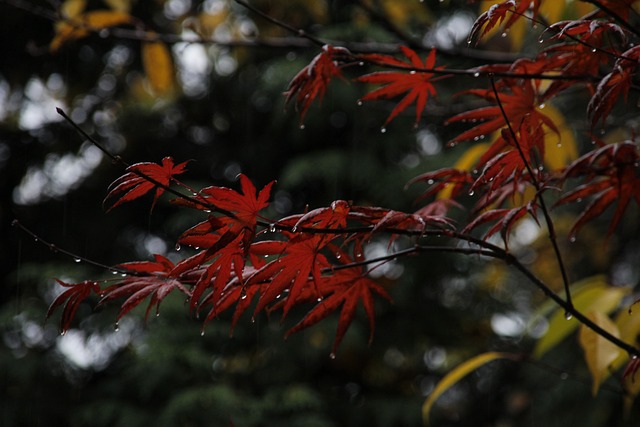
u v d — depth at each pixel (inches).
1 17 290.0
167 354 299.3
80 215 333.4
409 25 179.9
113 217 334.0
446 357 342.6
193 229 56.2
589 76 68.4
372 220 62.4
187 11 222.5
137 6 232.4
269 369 319.9
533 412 301.0
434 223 70.1
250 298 63.6
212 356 306.3
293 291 60.9
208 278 57.7
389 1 132.8
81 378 325.4
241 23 206.5
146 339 304.3
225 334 312.3
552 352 295.4
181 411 290.5
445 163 311.0
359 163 319.0
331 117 329.1
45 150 327.6
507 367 336.8
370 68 259.4
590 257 292.2
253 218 57.0
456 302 342.3
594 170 62.0
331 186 331.6
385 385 347.6
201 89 333.1
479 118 72.0
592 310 84.4
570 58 69.7
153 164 56.1
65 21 112.7
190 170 341.7
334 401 330.0
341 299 68.3
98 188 334.0
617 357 82.5
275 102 334.0
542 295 306.0
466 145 317.1
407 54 73.3
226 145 345.4
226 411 293.6
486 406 336.8
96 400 314.3
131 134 331.6
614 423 264.1
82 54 314.8
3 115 321.4
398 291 320.2
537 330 301.3
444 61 169.2
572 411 279.7
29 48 119.0
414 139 329.1
